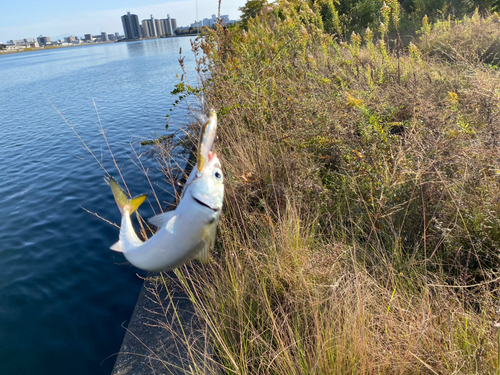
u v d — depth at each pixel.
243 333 2.77
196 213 1.00
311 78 6.22
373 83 5.87
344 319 2.50
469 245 3.06
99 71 37.72
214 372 2.59
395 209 3.45
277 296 2.96
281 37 8.19
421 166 3.45
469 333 2.41
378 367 2.16
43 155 11.28
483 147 3.55
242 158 4.75
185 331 3.25
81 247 5.84
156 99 19.12
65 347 3.94
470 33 8.48
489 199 3.14
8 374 3.66
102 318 4.31
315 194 3.94
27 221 6.88
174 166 7.14
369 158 3.87
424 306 2.55
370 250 3.42
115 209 7.06
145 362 3.07
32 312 4.50
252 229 3.85
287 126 4.98
